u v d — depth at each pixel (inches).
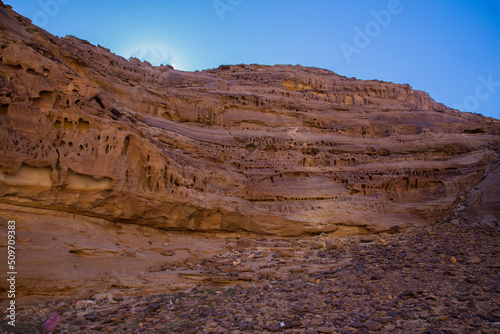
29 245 393.1
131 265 473.4
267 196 829.2
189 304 362.0
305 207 816.9
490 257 449.4
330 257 570.6
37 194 441.1
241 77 1314.0
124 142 538.0
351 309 314.7
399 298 331.9
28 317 316.2
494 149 901.8
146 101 888.9
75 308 347.6
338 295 358.6
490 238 576.7
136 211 545.6
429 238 623.5
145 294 403.2
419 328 257.0
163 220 595.5
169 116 934.4
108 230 522.9
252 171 874.1
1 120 424.5
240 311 336.5
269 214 756.0
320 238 730.2
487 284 342.6
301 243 695.7
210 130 942.4
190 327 299.4
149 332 292.5
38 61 504.7
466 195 814.5
